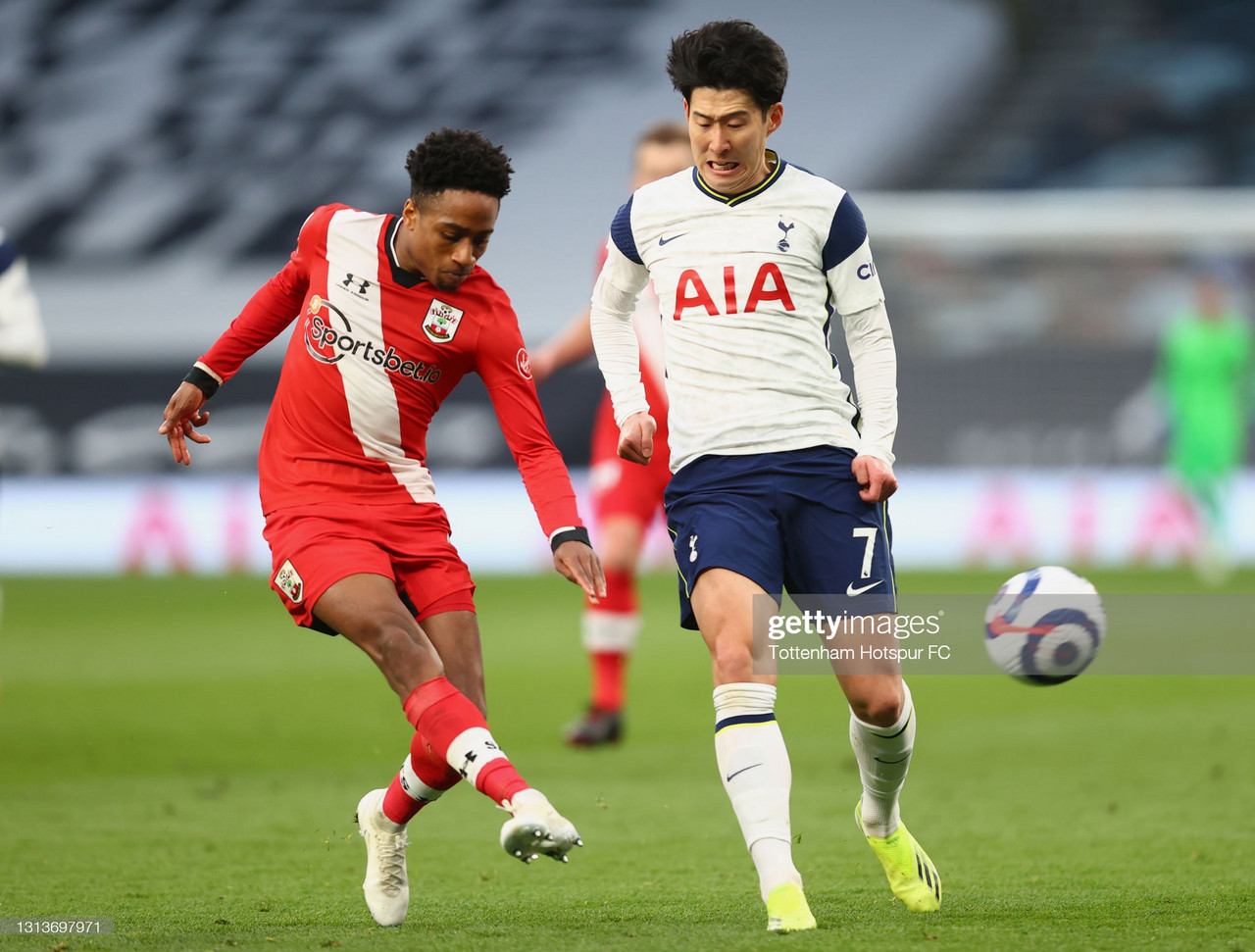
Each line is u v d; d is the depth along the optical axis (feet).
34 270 269.03
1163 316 261.44
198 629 154.51
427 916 45.70
